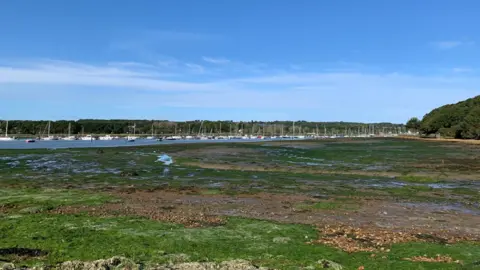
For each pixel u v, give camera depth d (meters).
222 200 28.70
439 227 21.25
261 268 13.51
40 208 24.33
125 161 60.56
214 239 17.72
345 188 35.31
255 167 52.34
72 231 18.45
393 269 13.92
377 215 24.09
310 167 51.84
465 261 14.91
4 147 107.12
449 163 57.91
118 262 13.88
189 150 85.44
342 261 14.88
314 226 20.73
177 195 30.73
